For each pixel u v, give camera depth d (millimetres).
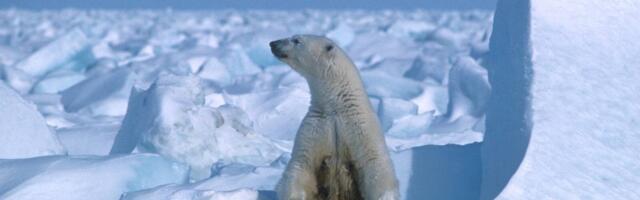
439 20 81062
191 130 9820
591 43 7305
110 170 7648
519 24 7457
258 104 14562
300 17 101812
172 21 90938
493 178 6785
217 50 31656
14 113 9688
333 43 6828
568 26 7344
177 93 10281
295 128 13695
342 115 6605
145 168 7973
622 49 7359
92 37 54219
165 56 29375
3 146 9344
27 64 27438
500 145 6875
